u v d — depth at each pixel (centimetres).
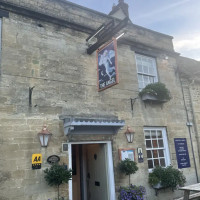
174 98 843
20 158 488
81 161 752
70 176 505
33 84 553
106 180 617
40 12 606
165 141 768
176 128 803
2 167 464
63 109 580
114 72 529
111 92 684
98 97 654
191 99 891
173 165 749
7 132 488
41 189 495
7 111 500
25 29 581
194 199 695
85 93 632
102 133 619
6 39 545
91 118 607
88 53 673
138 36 824
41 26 610
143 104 743
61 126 564
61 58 618
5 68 525
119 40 752
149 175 676
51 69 593
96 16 732
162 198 679
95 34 629
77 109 604
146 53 826
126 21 550
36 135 522
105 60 571
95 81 664
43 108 550
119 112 680
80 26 675
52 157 527
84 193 722
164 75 854
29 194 479
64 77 608
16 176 473
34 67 567
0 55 530
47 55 597
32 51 576
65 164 545
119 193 602
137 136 693
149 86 752
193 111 877
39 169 505
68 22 650
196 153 830
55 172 489
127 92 719
